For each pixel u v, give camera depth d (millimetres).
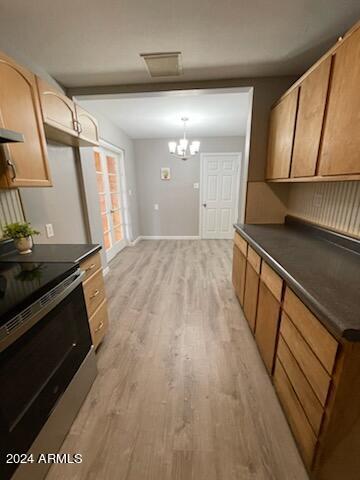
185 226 5492
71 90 2350
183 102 2879
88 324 1496
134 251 4559
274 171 2152
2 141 1220
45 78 2041
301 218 2254
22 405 930
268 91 2215
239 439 1190
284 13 1388
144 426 1261
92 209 2939
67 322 1257
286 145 1873
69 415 1245
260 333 1677
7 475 836
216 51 1776
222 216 5395
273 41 1659
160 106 3014
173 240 5457
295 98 1707
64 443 1181
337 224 1739
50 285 1104
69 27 1478
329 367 837
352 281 1088
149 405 1380
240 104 2945
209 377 1577
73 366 1298
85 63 1925
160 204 5379
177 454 1130
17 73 1315
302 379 1049
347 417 841
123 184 4531
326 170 1345
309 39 1642
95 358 1576
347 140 1159
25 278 1146
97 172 3492
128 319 2258
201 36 1598
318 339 912
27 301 941
